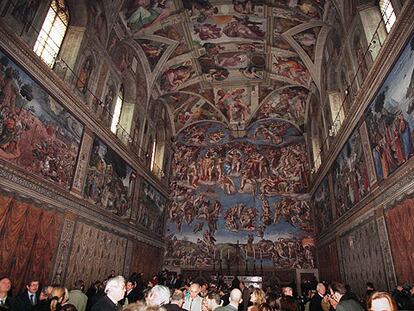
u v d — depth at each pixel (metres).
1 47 8.71
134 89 18.73
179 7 17.44
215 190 25.47
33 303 7.57
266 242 23.22
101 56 14.86
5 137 8.84
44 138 10.55
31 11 10.19
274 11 17.41
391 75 9.30
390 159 9.49
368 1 11.88
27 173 9.65
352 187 13.25
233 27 19.16
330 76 16.83
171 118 26.62
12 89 9.14
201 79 23.75
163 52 20.06
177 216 25.00
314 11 16.11
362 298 11.89
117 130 16.92
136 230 18.52
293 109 25.23
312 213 23.14
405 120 8.51
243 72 23.08
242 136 26.97
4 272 8.68
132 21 16.80
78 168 12.52
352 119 12.81
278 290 20.08
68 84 12.04
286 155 25.64
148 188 20.91
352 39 13.02
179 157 26.98
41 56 11.29
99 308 3.73
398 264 8.91
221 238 23.84
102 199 14.39
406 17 8.26
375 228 10.62
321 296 7.03
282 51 20.14
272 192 24.66
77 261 12.16
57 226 11.05
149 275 20.58
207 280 22.61
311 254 22.27
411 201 8.17
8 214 8.87
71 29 13.08
